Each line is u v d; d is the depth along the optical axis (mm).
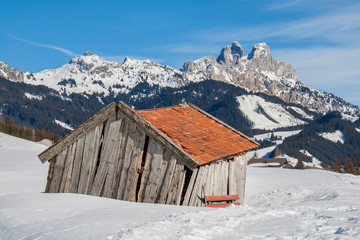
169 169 16438
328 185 27312
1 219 12406
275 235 8320
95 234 9031
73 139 19094
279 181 33094
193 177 16516
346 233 8172
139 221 10273
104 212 12227
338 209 11688
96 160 18266
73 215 12273
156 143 17000
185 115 21219
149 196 16672
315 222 9523
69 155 19094
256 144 20594
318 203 13703
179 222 9820
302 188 25859
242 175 19531
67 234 9281
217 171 17969
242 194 19281
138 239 8328
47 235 9539
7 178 36438
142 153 17219
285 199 22938
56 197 16266
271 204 22141
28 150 85125
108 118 18344
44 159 19547
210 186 17406
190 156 15945
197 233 8625
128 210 12445
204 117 21953
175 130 18469
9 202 15602
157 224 9500
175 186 16141
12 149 84562
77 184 18578
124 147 17688
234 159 19125
